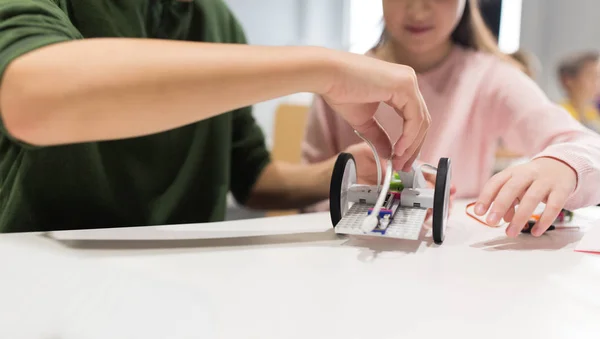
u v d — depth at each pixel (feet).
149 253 1.44
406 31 3.13
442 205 1.53
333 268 1.32
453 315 1.02
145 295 1.11
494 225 1.61
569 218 1.88
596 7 7.72
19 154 2.15
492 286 1.20
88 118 1.22
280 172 3.04
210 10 2.90
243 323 0.97
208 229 1.77
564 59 7.45
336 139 3.51
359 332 0.94
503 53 3.64
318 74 1.42
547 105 3.07
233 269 1.31
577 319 1.01
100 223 2.42
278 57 1.38
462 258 1.43
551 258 1.44
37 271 1.25
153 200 2.60
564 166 1.74
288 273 1.28
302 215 2.06
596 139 2.32
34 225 2.21
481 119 3.31
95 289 1.15
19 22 1.36
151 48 1.28
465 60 3.41
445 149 3.19
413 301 1.09
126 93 1.22
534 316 1.02
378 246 1.55
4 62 1.20
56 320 0.99
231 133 3.07
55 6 1.73
